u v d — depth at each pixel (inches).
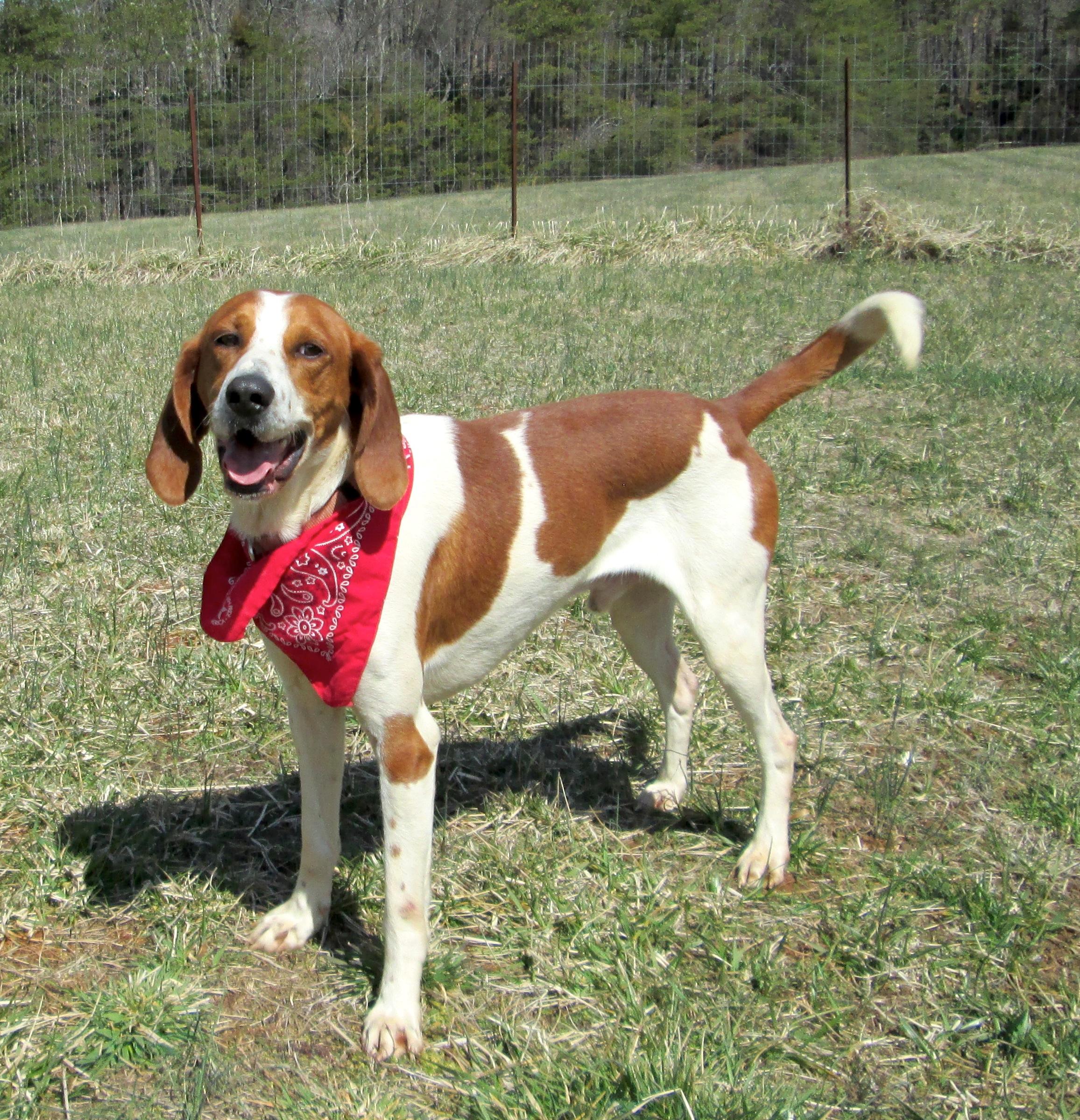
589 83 964.0
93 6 1360.7
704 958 112.1
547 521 114.0
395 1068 98.3
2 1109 91.2
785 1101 92.9
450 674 114.2
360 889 121.2
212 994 106.3
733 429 124.1
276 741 147.3
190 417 105.7
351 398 102.5
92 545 199.0
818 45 1294.3
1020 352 342.3
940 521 218.8
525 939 113.9
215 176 930.7
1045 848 127.6
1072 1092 96.1
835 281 460.1
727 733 154.3
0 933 111.9
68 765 138.0
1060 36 1301.7
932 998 106.3
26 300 450.6
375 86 1075.3
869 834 132.0
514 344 352.5
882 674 166.9
